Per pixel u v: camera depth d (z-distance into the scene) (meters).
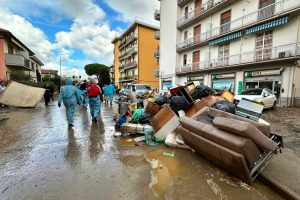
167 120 5.38
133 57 47.53
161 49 32.25
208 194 2.96
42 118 9.18
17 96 13.21
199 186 3.17
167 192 2.99
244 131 2.95
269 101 12.16
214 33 22.58
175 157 4.34
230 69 20.69
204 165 3.94
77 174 3.54
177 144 4.95
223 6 21.31
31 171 3.64
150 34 45.31
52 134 6.20
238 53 20.03
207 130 3.67
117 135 5.91
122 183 3.24
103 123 7.98
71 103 7.21
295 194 2.82
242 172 3.19
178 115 6.09
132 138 5.77
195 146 4.29
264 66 17.30
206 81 24.00
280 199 2.89
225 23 21.17
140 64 44.34
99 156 4.39
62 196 2.86
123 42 53.12
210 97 6.24
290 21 15.59
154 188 3.10
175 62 29.00
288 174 3.39
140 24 43.50
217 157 3.60
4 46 23.92
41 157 4.31
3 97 12.71
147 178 3.41
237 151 3.09
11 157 4.30
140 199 2.81
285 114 10.56
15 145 5.11
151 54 45.62
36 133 6.32
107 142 5.39
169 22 30.17
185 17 26.92
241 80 19.53
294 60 14.98
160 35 32.38
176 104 6.25
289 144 5.03
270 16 16.25
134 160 4.18
